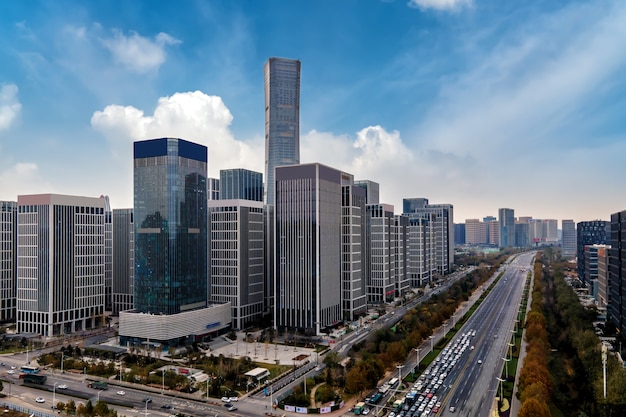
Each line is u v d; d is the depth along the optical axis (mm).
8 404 171625
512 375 198250
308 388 185125
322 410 162625
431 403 167875
